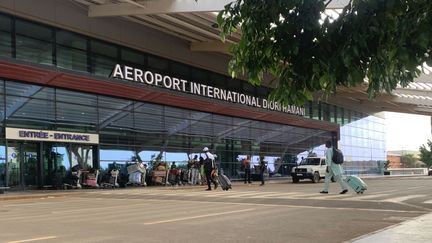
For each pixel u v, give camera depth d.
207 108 37.12
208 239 9.27
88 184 28.09
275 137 46.16
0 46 25.73
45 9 27.97
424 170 81.62
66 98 28.03
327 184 20.52
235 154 40.84
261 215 13.09
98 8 29.12
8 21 26.28
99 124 29.75
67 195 22.95
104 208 15.65
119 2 28.47
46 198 21.42
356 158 63.16
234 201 17.55
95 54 30.97
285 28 4.06
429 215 11.99
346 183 20.55
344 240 9.16
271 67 4.41
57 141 27.11
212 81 40.59
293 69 4.16
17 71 24.75
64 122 27.81
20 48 26.69
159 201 18.31
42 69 25.47
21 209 15.73
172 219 12.34
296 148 49.41
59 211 14.80
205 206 15.89
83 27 30.02
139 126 32.41
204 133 37.81
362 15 3.71
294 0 3.99
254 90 45.00
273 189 25.23
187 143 36.12
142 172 30.61
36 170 26.59
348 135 61.25
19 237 9.52
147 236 9.61
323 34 3.96
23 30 26.94
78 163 28.53
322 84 4.06
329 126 53.66
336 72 3.89
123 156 31.05
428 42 3.38
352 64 3.89
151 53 34.81
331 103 56.66
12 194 22.83
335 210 14.13
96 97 29.70
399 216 12.62
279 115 44.16
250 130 42.81
